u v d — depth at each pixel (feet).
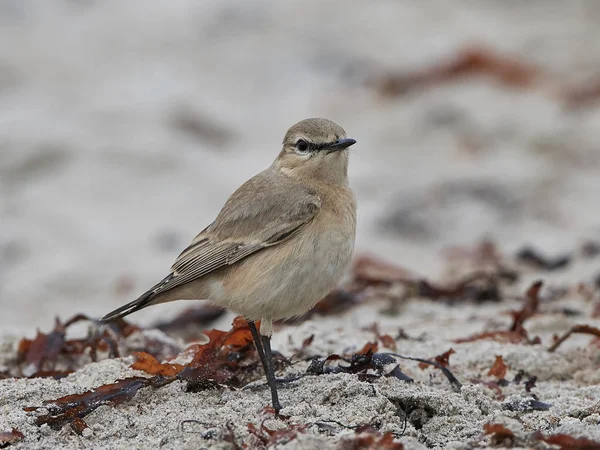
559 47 81.87
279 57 82.28
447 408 26.48
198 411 26.11
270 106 76.07
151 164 65.21
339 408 25.98
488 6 93.45
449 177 62.64
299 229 28.60
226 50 83.87
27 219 59.62
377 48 84.12
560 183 62.34
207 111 73.31
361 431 23.73
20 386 27.73
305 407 25.68
